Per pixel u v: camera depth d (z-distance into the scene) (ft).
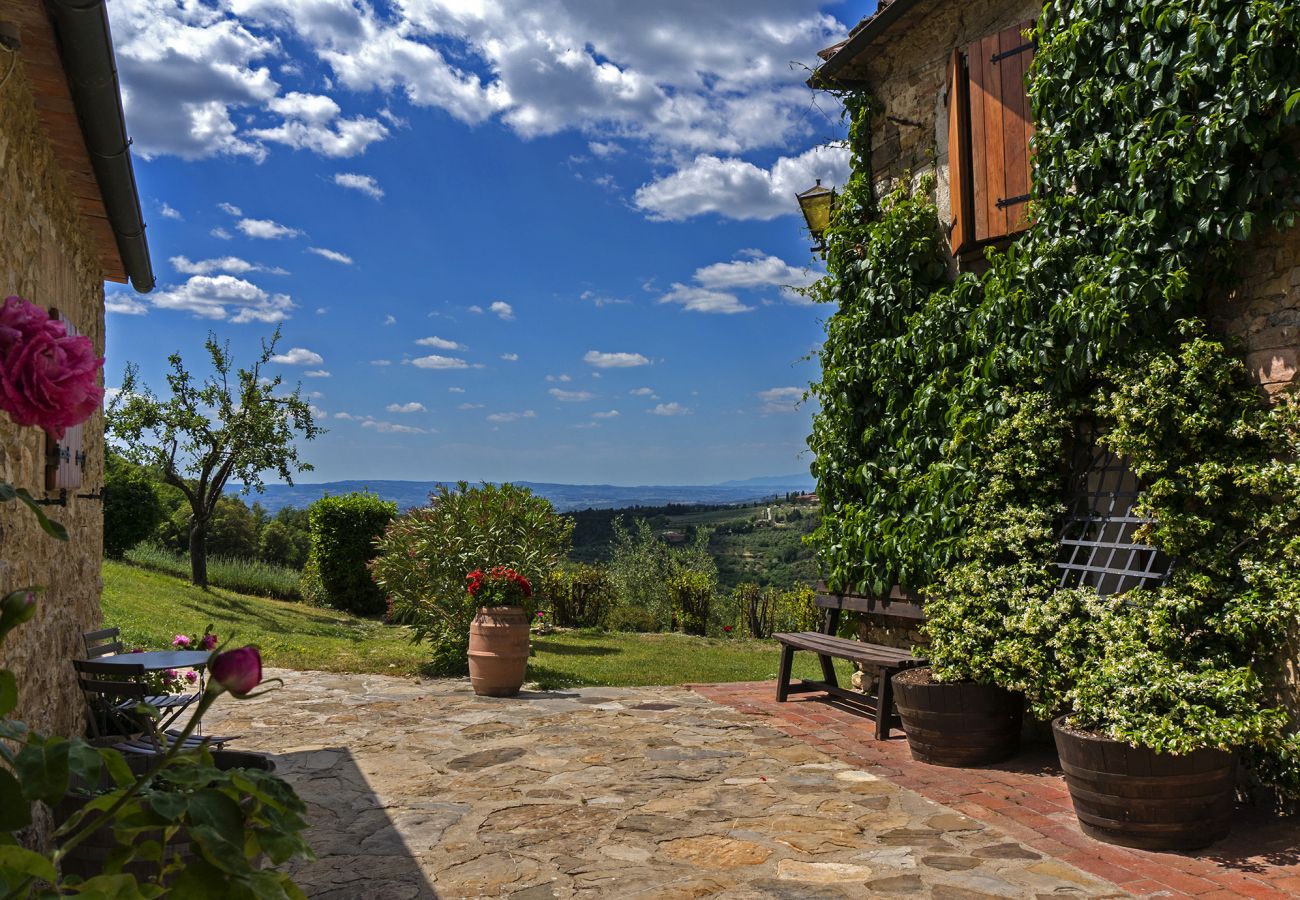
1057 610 17.39
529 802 16.60
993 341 20.42
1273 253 15.30
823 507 26.40
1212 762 13.58
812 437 26.73
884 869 13.30
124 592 41.39
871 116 26.22
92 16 11.18
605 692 27.66
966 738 18.56
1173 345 16.47
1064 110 18.52
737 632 52.54
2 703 5.17
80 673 16.37
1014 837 14.60
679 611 52.95
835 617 26.03
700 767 18.90
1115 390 18.12
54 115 14.47
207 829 4.75
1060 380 18.63
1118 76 17.31
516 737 21.59
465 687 28.40
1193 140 15.51
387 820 15.64
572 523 35.06
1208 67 15.31
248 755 10.91
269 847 5.04
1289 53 14.14
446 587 31.07
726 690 27.89
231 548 107.14
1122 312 16.67
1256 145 14.58
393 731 22.24
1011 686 17.72
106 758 5.31
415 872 13.33
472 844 14.47
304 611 51.57
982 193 21.45
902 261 23.85
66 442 16.15
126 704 18.11
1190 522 15.47
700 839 14.66
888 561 23.31
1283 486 14.49
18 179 13.41
